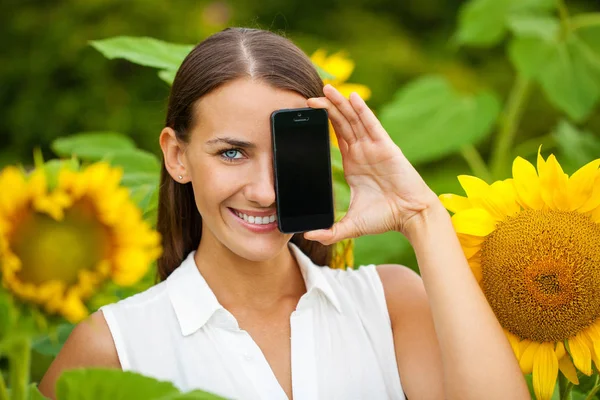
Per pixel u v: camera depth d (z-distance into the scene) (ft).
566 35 15.26
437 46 27.25
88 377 6.66
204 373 8.75
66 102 24.09
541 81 15.16
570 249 8.66
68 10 24.80
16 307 6.14
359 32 27.14
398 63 25.89
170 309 8.99
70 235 6.17
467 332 8.48
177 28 24.57
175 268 9.82
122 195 6.31
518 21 15.20
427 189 8.96
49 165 6.50
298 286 9.53
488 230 8.88
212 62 8.53
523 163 8.93
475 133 14.42
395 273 9.77
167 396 6.62
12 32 24.89
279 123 8.45
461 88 15.20
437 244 8.79
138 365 8.71
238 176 8.48
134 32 24.31
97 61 24.25
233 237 8.66
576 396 9.76
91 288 6.20
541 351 8.86
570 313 8.67
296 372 8.87
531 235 8.74
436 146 14.40
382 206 8.96
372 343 9.24
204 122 8.53
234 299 9.21
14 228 6.09
